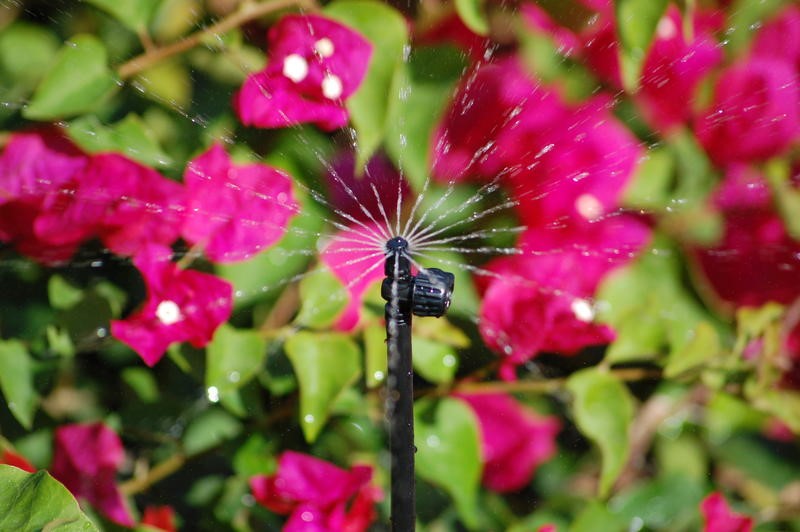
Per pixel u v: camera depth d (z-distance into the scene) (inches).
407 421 35.9
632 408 40.2
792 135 40.3
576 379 40.1
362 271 39.6
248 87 39.4
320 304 39.5
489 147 40.1
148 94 39.9
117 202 39.5
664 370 40.3
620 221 40.2
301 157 39.9
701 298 40.3
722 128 40.3
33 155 39.6
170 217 39.6
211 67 39.9
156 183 39.6
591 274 40.1
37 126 39.7
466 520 40.0
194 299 39.4
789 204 40.4
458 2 39.6
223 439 40.4
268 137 39.9
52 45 40.2
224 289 39.4
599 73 40.1
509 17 40.0
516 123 40.1
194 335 39.4
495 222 40.2
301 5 39.5
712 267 40.3
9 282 40.4
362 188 39.9
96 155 39.6
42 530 37.6
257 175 39.7
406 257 36.0
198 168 39.6
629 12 39.4
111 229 39.5
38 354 40.4
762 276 40.4
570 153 40.1
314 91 39.4
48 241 39.6
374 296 39.6
